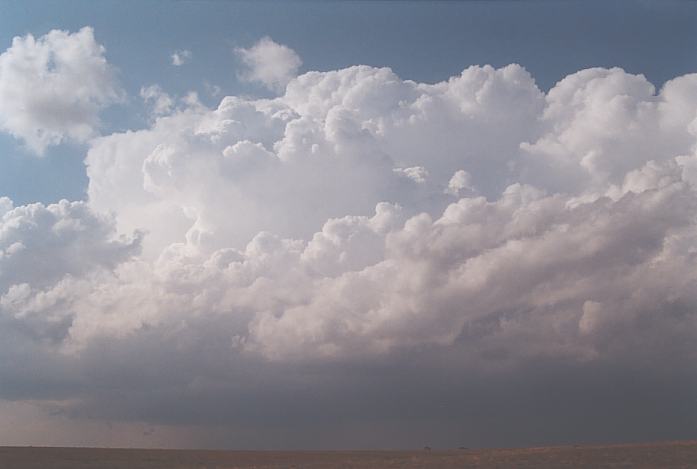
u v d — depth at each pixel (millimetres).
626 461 69438
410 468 70625
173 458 94562
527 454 78375
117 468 81500
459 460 75312
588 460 70812
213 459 94562
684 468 64062
